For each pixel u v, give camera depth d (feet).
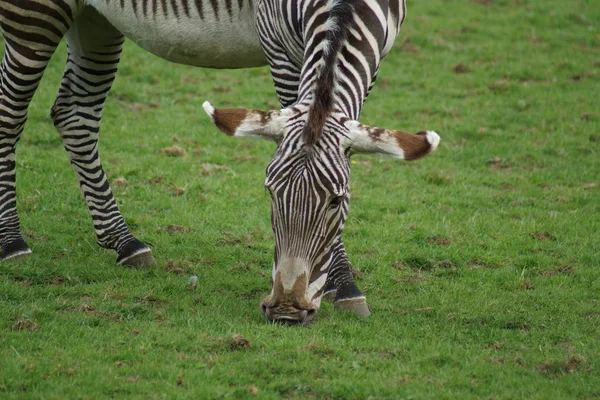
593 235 65.46
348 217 67.41
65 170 73.51
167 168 76.38
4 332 42.57
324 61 38.99
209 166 76.74
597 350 43.98
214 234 62.28
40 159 75.41
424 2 136.56
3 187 55.52
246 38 50.37
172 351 41.47
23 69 53.72
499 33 127.03
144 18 51.80
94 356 40.40
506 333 46.42
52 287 49.98
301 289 39.60
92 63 56.59
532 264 59.36
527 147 87.97
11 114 54.85
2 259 54.19
